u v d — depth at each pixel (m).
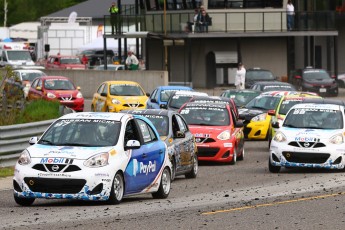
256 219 38.44
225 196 47.50
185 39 161.50
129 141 43.50
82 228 35.44
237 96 97.44
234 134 68.75
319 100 65.56
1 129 60.84
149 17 161.88
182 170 56.88
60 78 116.56
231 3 158.25
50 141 43.44
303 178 56.91
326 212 40.81
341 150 59.19
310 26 159.88
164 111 57.94
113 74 147.75
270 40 163.12
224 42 161.50
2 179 56.25
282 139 60.03
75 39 192.50
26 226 36.03
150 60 166.62
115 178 42.25
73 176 41.16
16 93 81.31
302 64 169.62
